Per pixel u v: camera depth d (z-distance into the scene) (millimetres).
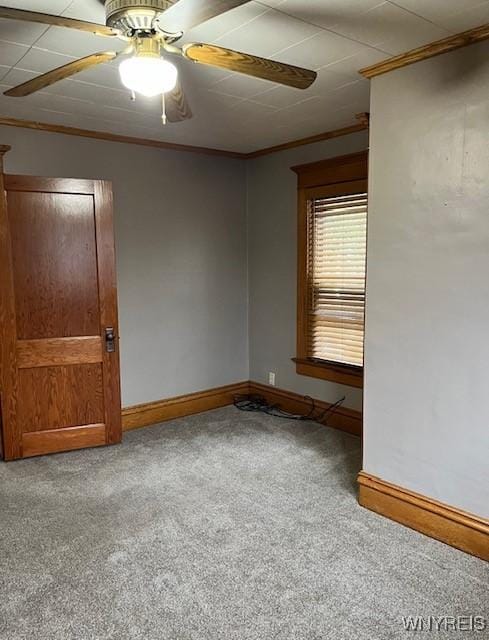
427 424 2373
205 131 3641
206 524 2531
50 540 2389
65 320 3418
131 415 4004
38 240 3293
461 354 2215
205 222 4344
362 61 2344
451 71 2145
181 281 4242
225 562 2209
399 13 1876
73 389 3486
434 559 2219
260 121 3387
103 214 3438
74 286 3418
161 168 4027
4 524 2537
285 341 4375
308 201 3994
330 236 3889
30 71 2443
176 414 4289
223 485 2979
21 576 2113
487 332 2121
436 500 2371
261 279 4547
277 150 4188
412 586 2039
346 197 3732
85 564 2195
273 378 4543
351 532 2447
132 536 2422
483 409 2162
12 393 3307
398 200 2391
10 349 3277
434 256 2270
